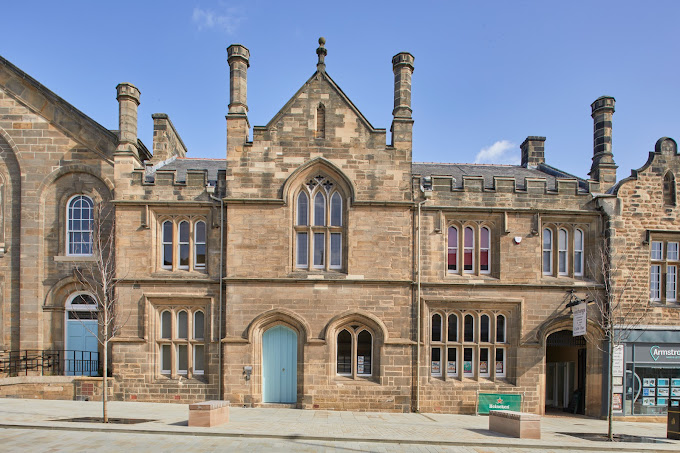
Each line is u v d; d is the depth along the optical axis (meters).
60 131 23.30
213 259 21.48
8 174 23.20
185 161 27.00
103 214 22.97
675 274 22.91
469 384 21.45
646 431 18.66
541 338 21.80
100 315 19.83
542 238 22.70
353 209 21.41
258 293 21.03
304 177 21.69
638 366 21.84
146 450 12.78
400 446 14.29
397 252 21.36
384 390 20.80
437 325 22.02
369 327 21.28
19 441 13.28
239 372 20.77
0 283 22.70
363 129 21.72
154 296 21.22
